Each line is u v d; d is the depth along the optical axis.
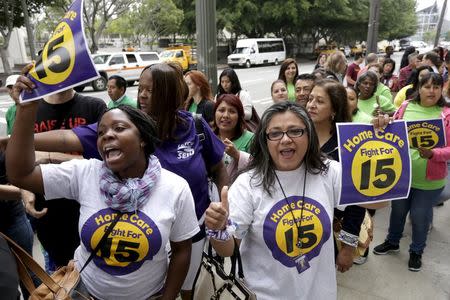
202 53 4.98
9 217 2.08
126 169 1.51
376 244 3.58
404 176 1.80
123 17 31.30
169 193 1.52
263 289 1.62
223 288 1.58
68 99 2.26
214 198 2.24
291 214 1.59
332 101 2.26
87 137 1.81
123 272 1.52
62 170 1.53
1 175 1.93
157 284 1.63
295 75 4.89
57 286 1.34
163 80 1.87
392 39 50.38
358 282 3.01
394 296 2.85
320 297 1.65
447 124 2.88
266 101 12.66
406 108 3.11
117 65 16.23
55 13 22.45
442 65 6.71
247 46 28.02
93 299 1.57
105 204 1.48
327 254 1.66
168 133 1.95
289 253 1.58
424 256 3.38
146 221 1.46
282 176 1.63
